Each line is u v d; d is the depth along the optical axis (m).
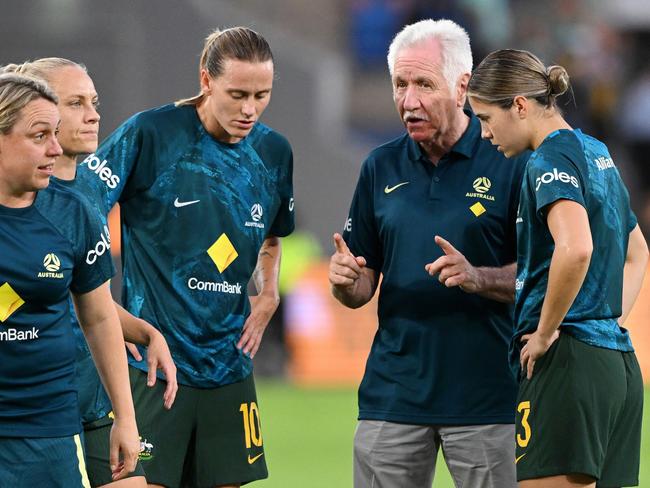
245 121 16.59
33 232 13.63
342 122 63.25
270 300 18.42
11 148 13.14
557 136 15.32
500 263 17.72
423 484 18.02
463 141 17.69
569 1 66.94
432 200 17.73
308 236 58.09
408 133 18.09
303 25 68.00
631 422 15.70
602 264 15.30
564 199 14.70
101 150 17.06
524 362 15.37
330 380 51.38
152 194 17.30
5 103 13.01
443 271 16.69
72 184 15.63
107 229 16.12
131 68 54.31
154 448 17.06
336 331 51.62
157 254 17.31
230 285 17.55
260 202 17.88
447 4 66.88
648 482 29.20
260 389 48.84
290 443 35.38
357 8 68.56
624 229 15.80
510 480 17.50
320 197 59.91
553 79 15.43
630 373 15.58
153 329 16.69
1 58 54.09
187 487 17.75
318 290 51.78
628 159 64.69
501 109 15.48
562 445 15.00
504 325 17.66
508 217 17.59
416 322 17.70
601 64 65.88
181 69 55.16
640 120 64.69
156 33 55.19
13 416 13.60
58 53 54.12
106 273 14.49
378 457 17.95
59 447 13.88
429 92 17.12
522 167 17.56
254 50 16.42
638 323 50.06
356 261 17.58
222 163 17.56
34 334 13.66
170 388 16.47
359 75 68.75
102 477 16.27
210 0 57.19
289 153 18.28
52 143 13.31
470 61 17.59
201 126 17.50
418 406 17.64
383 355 18.05
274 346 51.44
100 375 14.88
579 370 15.02
